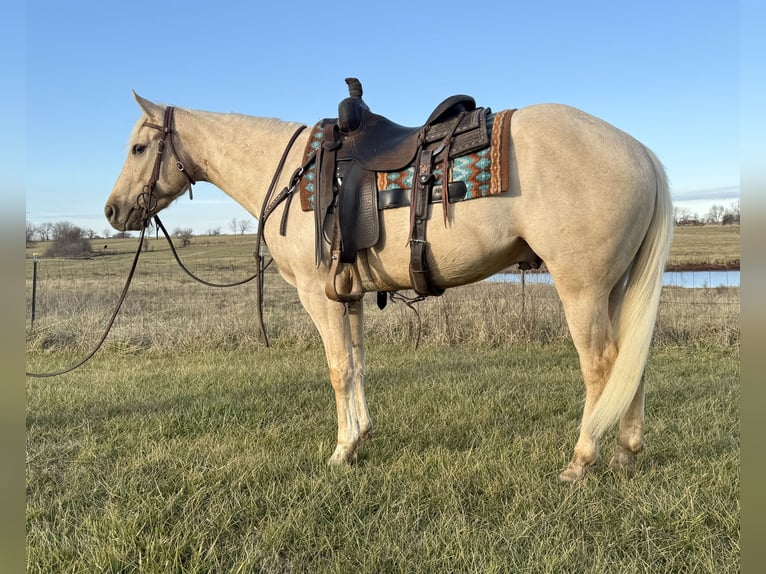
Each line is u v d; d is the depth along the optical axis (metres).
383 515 2.22
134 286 13.05
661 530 2.08
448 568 1.88
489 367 5.22
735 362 5.16
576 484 2.38
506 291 7.48
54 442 3.34
